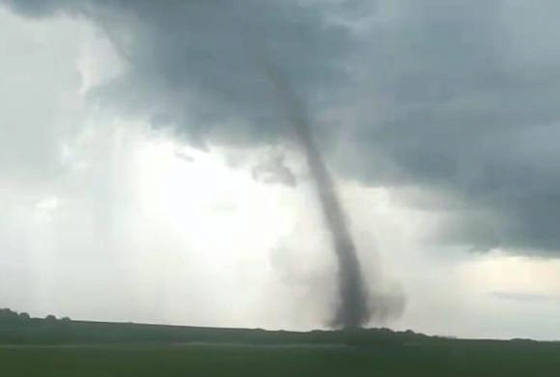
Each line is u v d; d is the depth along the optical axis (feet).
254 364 303.68
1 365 283.59
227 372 282.97
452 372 296.71
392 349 354.13
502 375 293.02
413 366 307.58
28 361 294.05
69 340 403.34
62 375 266.98
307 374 285.23
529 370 304.09
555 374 297.53
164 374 276.62
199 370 284.61
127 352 325.42
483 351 351.67
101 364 291.17
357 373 291.58
